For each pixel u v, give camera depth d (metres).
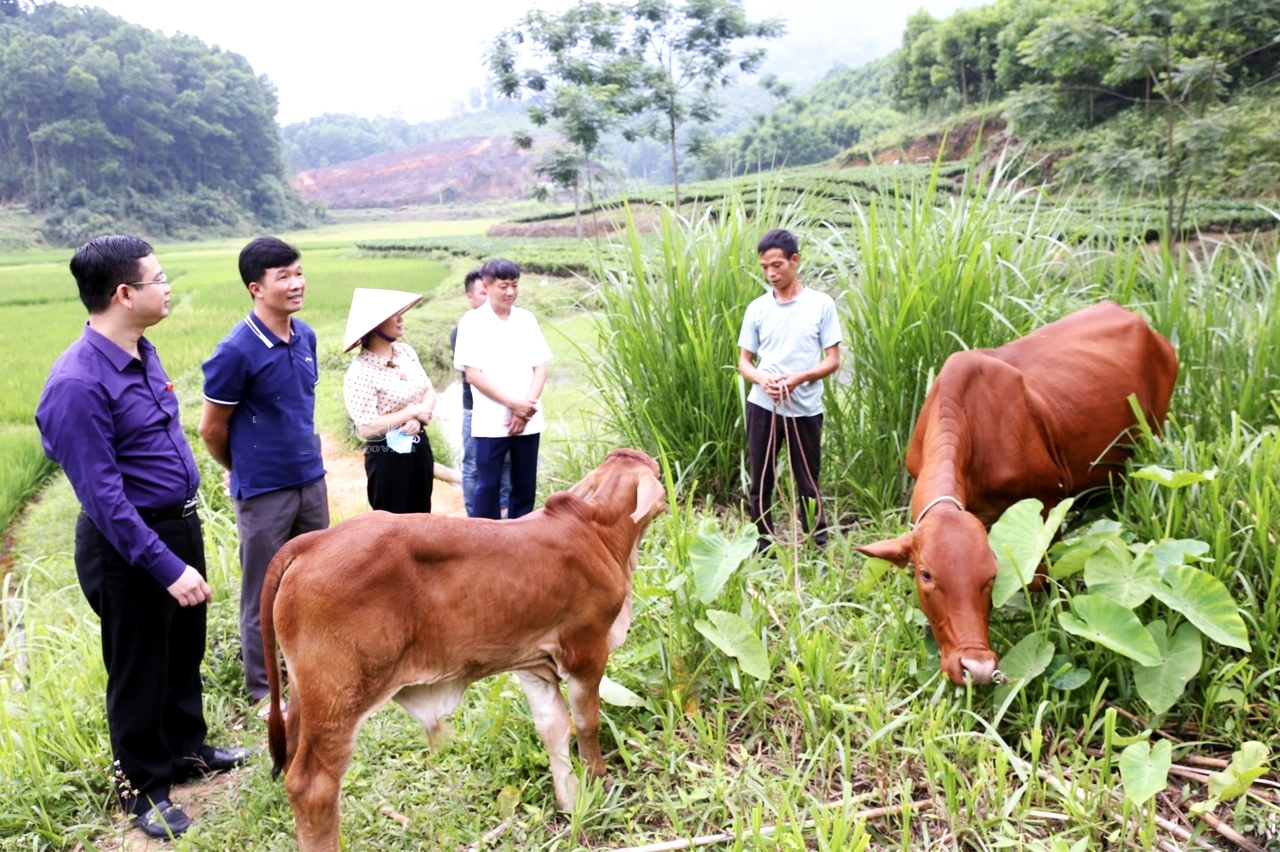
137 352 3.32
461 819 3.06
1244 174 16.14
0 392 14.63
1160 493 3.94
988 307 4.95
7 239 71.69
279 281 3.70
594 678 3.05
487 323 5.10
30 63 82.50
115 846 3.20
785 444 5.02
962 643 3.10
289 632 2.60
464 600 2.71
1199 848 2.80
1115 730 3.30
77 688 4.14
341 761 2.61
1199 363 5.17
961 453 3.64
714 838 2.87
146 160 88.38
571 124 22.94
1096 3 18.08
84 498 3.04
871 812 2.94
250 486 3.84
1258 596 3.56
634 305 5.93
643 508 3.19
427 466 4.68
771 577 4.33
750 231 6.06
